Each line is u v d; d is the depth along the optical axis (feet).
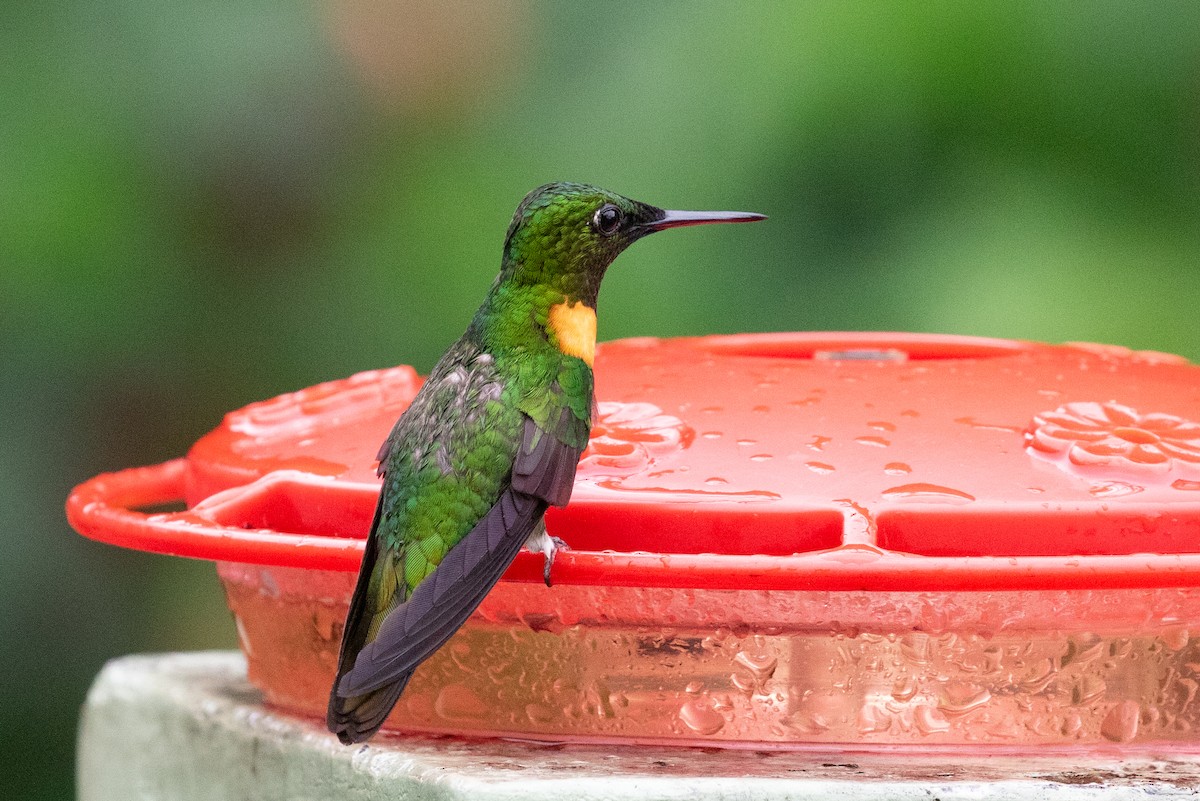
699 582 13.52
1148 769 14.71
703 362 19.03
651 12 39.91
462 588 13.84
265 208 42.22
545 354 15.57
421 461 15.02
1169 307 36.55
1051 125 37.91
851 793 14.02
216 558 15.20
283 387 42.22
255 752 17.38
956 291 36.70
